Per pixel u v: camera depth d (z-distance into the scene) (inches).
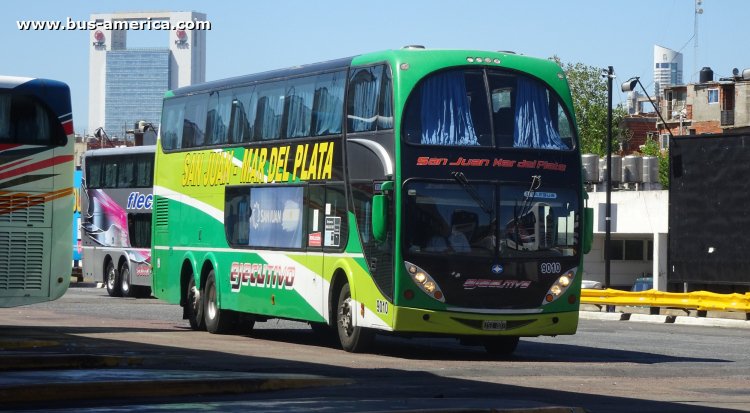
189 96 1254.9
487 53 935.7
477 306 901.8
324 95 1006.4
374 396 619.5
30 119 1029.8
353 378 722.2
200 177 1214.3
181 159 1258.6
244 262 1118.4
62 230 1039.6
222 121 1179.9
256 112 1117.1
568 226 933.2
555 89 943.0
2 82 1021.8
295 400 572.7
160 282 1296.8
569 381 741.9
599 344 1117.1
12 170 1020.5
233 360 827.4
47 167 1034.1
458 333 897.5
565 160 937.5
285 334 1205.1
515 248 912.9
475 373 781.9
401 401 569.0
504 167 918.4
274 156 1075.9
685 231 1918.1
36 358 725.3
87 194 2285.9
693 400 644.1
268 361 830.5
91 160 2276.1
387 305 896.9
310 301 1007.6
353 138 954.1
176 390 607.8
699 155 1905.8
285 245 1048.2
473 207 906.7
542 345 1092.5
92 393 587.8
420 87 907.4
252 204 1109.1
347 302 951.6
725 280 1866.4
